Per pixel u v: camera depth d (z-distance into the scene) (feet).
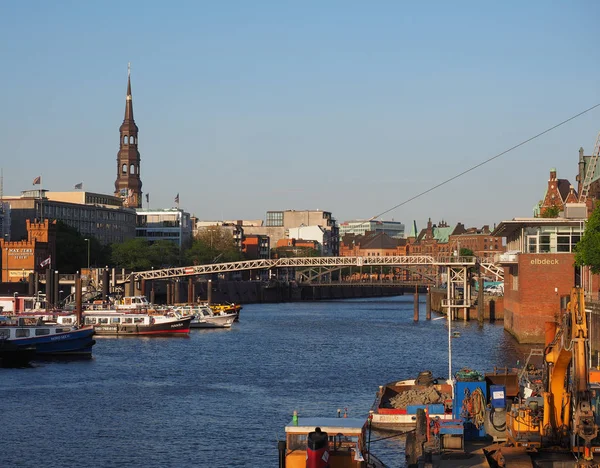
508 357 381.19
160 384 311.88
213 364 370.53
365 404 268.82
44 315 471.62
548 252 443.73
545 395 163.94
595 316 325.21
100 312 514.27
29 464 199.00
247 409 261.44
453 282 646.33
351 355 403.54
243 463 199.72
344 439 158.40
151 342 469.57
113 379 324.39
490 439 186.80
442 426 173.78
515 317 469.98
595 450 157.69
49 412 256.73
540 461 159.43
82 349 394.73
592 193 573.33
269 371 347.36
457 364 361.30
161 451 210.38
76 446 215.10
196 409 261.65
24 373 339.16
